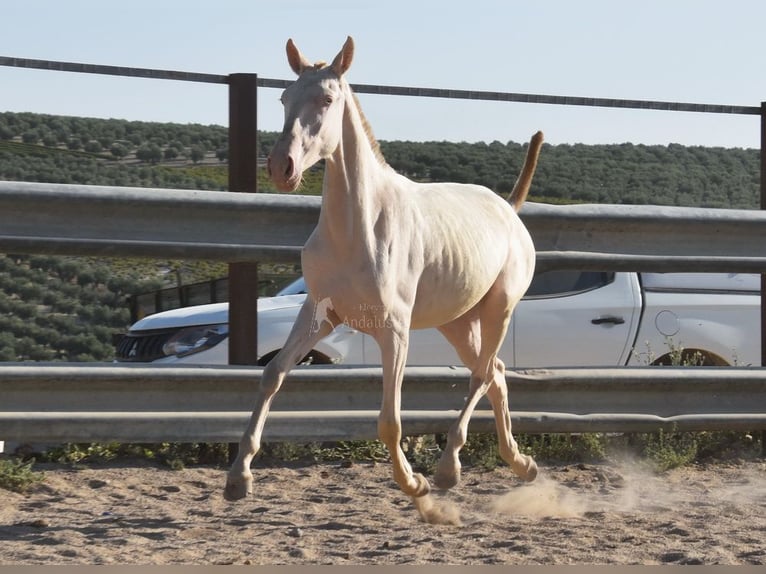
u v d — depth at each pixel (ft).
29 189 19.60
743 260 23.91
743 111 25.45
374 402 22.09
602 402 23.31
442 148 86.28
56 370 19.83
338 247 16.99
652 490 21.40
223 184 74.02
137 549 15.65
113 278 71.20
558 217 22.67
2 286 68.85
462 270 18.69
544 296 29.50
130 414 20.31
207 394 21.01
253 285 22.11
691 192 71.20
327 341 27.89
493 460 23.22
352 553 15.67
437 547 16.21
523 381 22.49
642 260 23.12
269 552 15.66
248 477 16.72
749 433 25.85
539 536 17.03
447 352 28.50
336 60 16.49
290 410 21.42
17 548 15.48
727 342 30.35
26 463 21.42
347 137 16.80
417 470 22.85
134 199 20.16
